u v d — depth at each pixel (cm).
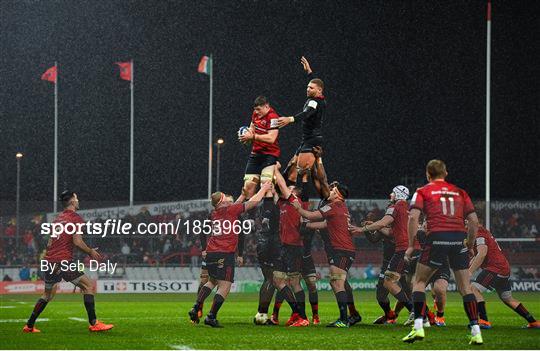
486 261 4991
